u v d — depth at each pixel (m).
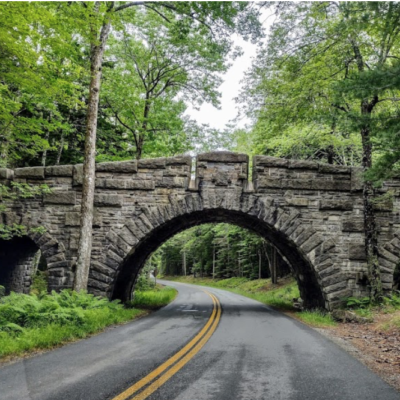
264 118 17.34
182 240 71.44
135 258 20.27
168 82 24.81
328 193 16.55
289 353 7.60
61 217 16.39
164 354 7.11
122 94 22.56
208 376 5.54
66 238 16.23
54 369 5.85
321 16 14.47
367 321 12.87
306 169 16.62
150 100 23.73
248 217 17.91
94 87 14.95
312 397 4.64
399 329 10.67
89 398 4.39
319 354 7.58
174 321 13.12
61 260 16.06
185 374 5.62
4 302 11.30
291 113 16.75
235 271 56.41
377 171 8.86
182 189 16.48
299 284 20.70
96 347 7.87
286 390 4.92
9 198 16.53
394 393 4.94
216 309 18.61
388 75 7.45
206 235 57.72
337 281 15.84
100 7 11.64
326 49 14.66
